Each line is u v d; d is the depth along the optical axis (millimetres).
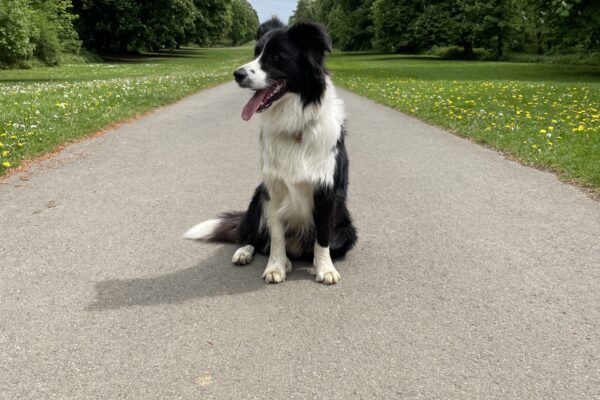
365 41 25375
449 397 927
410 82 7734
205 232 1667
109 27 17391
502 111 4211
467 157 2914
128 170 2553
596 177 2293
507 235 1740
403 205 2068
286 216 1431
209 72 9727
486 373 998
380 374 994
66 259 1527
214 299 1299
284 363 1028
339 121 1402
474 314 1228
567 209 1999
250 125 3914
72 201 2061
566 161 2561
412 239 1711
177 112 4492
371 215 1948
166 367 1014
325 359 1043
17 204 2012
